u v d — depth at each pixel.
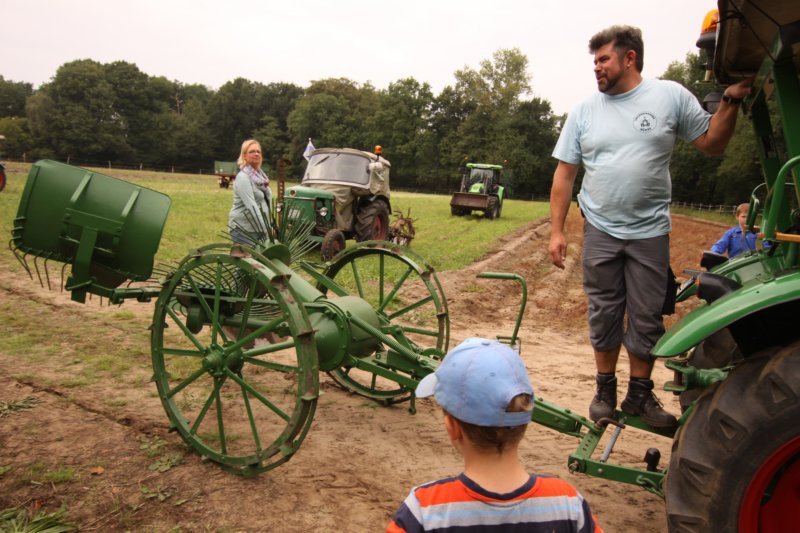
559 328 8.94
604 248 3.40
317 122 92.00
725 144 3.22
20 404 4.49
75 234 3.97
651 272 3.30
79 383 4.96
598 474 3.09
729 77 3.53
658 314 3.32
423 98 85.69
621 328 3.51
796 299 2.34
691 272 4.21
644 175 3.26
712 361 3.79
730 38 2.95
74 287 4.06
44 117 87.81
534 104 80.56
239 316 4.48
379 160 13.90
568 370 6.61
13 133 86.81
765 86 3.04
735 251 6.52
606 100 3.41
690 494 2.41
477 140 79.69
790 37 2.42
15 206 16.09
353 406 5.11
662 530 3.45
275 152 98.62
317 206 12.38
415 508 1.53
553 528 1.51
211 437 4.23
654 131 3.26
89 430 4.20
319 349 4.07
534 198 78.38
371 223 13.47
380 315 4.99
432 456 4.23
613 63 3.27
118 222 3.93
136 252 3.99
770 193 3.19
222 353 3.81
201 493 3.54
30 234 4.02
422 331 5.11
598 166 3.39
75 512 3.27
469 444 1.51
